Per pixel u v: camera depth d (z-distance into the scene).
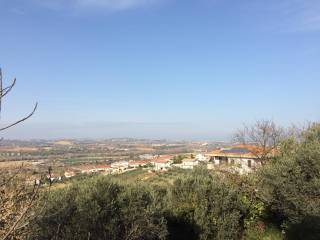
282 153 14.10
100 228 7.90
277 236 12.09
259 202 13.43
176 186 11.83
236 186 13.82
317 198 10.48
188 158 60.56
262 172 12.68
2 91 2.88
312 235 10.10
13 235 3.39
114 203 8.50
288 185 10.98
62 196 7.51
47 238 6.75
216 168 18.33
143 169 54.16
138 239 8.71
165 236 9.69
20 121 3.01
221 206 11.75
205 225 11.22
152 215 8.90
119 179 9.82
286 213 11.54
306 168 11.00
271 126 21.89
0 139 2.91
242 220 13.09
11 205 3.23
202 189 11.64
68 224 7.48
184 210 11.30
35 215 3.64
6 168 3.36
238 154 27.08
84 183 8.59
